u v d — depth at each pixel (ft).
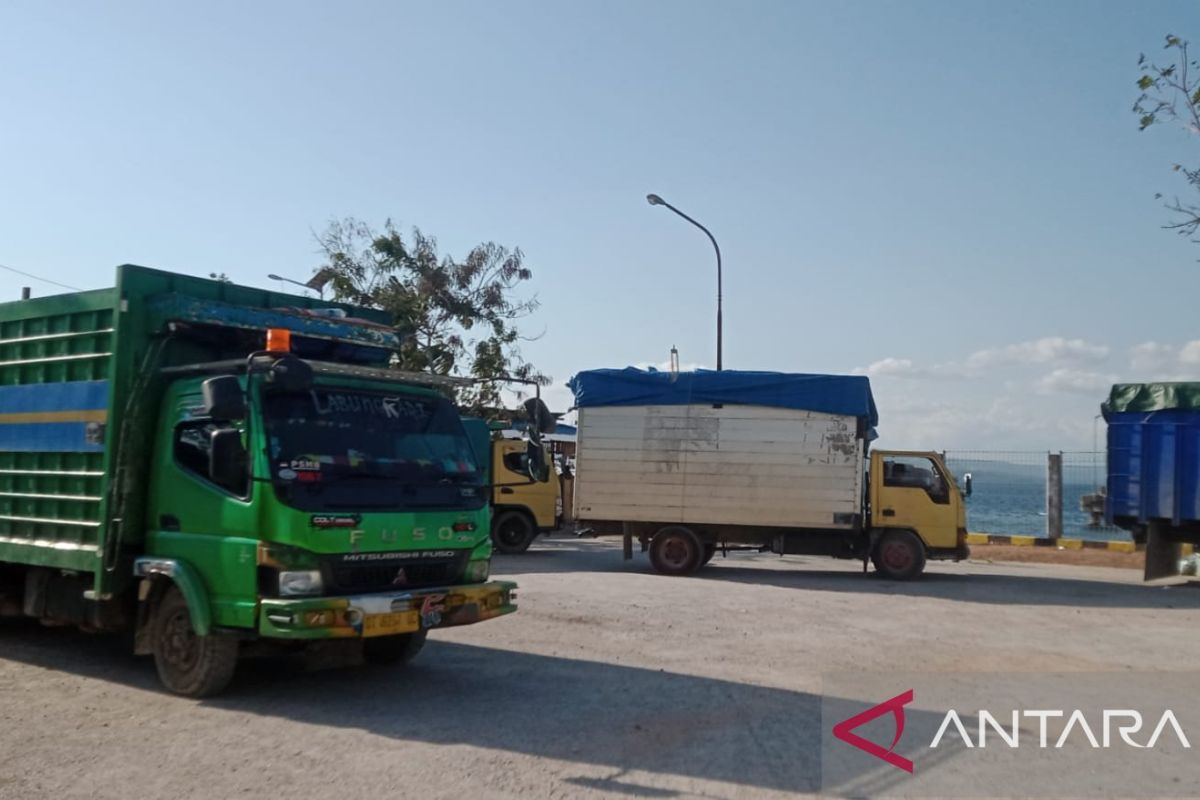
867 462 61.36
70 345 30.50
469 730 24.90
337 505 26.18
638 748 23.52
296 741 23.71
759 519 61.05
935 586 57.93
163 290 29.55
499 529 73.92
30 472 31.45
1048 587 58.49
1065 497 90.53
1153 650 37.83
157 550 27.94
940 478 60.54
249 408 26.27
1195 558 68.69
